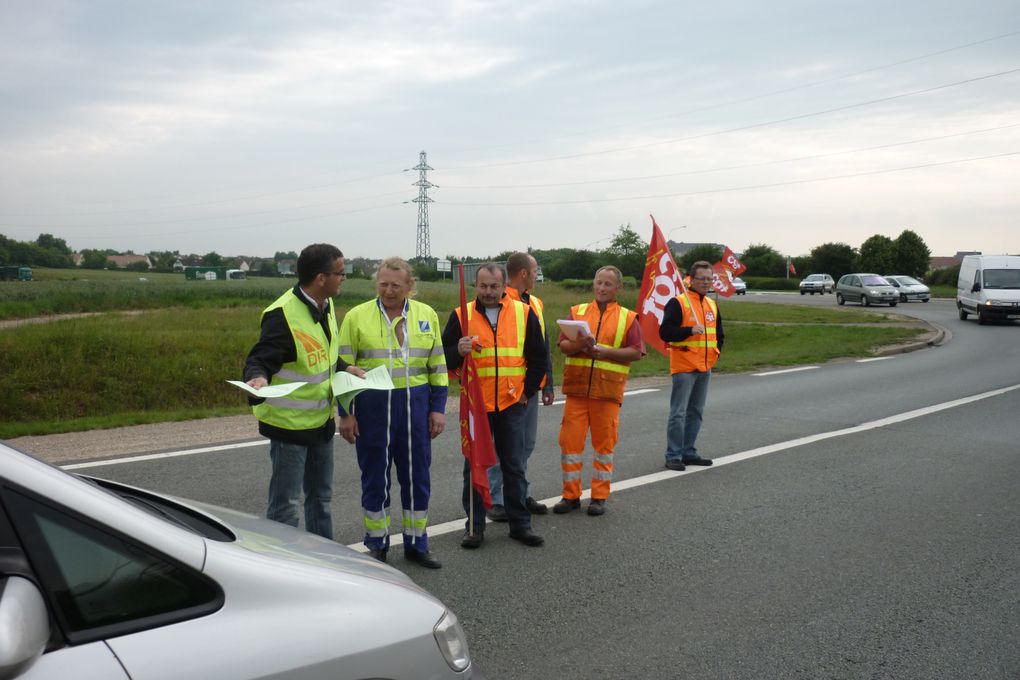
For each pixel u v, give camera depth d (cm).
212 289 4019
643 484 717
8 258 11269
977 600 458
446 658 236
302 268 432
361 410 486
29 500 188
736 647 398
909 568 508
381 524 498
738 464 795
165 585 199
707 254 6456
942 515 622
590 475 755
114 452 827
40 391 1261
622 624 423
